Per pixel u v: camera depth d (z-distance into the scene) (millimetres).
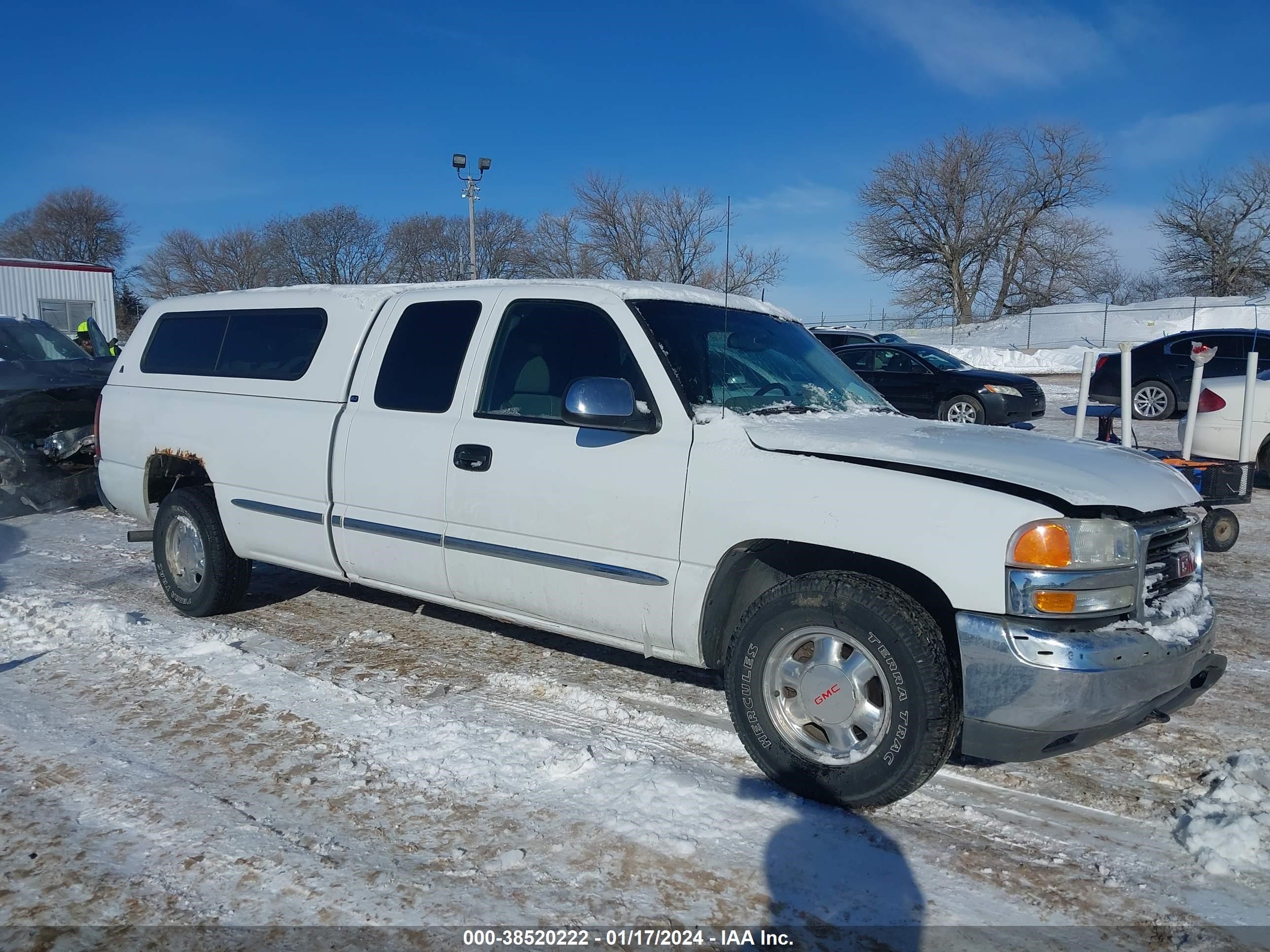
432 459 4418
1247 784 3523
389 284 5160
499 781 3578
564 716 4219
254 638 5289
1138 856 3125
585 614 4004
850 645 3314
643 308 4086
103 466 6105
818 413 4105
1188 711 4359
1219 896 2902
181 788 3518
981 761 3811
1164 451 8672
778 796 3469
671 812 3350
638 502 3760
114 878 2943
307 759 3758
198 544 5625
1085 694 2959
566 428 4047
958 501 3137
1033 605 3004
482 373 4383
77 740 3932
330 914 2779
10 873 2973
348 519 4766
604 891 2900
